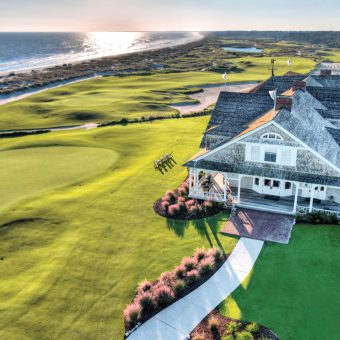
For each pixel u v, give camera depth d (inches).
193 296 813.2
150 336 713.0
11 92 3885.3
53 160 1680.6
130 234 1066.1
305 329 720.3
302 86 1330.0
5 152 1813.5
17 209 1201.4
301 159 1101.1
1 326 740.7
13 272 909.2
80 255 970.7
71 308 786.8
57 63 7327.8
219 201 1224.8
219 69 5162.4
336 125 1280.8
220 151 1197.1
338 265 903.1
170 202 1249.4
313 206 1178.6
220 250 964.0
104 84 4217.5
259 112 1321.4
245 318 749.9
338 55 7436.0
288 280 856.3
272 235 1036.5
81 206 1229.7
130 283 862.5
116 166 1605.6
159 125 2351.1
